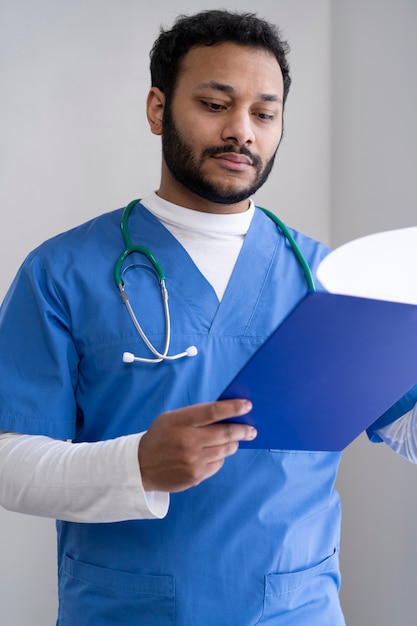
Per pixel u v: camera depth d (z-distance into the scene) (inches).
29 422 46.7
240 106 47.3
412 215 75.5
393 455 77.2
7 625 79.7
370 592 79.8
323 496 49.7
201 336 48.7
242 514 46.6
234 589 45.8
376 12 79.7
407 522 75.2
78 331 48.6
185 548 45.8
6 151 79.6
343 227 84.3
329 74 85.0
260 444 39.9
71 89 80.8
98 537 46.9
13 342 48.3
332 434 40.8
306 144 85.2
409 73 76.0
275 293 50.9
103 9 81.4
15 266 79.8
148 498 40.8
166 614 45.3
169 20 82.5
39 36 80.2
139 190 82.3
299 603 47.3
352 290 41.4
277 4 84.5
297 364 34.8
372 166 80.4
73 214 80.9
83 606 46.7
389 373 38.1
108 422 48.1
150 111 52.9
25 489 42.7
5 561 79.7
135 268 50.1
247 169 47.9
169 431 37.6
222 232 51.8
